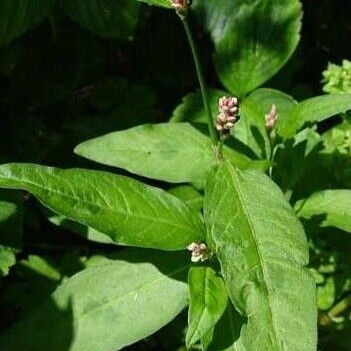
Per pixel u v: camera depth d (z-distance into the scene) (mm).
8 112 419
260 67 385
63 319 324
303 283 279
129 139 340
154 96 437
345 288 377
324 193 339
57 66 426
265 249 283
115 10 384
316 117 340
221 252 282
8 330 326
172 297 324
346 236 374
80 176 298
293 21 387
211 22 420
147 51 472
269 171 350
